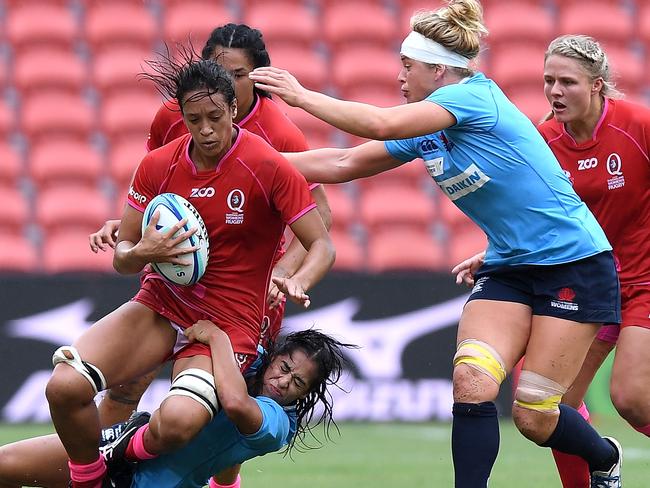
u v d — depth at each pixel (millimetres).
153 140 23484
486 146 20375
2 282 41406
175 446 18766
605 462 22109
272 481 30250
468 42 20781
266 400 19734
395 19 64688
